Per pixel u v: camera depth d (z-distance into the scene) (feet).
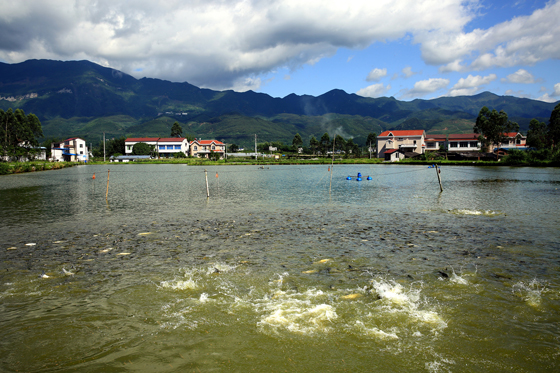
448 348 22.29
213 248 45.88
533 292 30.66
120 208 82.94
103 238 52.29
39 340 23.47
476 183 139.85
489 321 25.63
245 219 67.00
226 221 65.16
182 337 23.77
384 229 57.26
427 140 434.30
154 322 25.82
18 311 27.71
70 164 354.33
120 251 44.86
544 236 51.37
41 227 61.21
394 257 41.29
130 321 26.00
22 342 23.21
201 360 21.20
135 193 115.14
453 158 366.22
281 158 453.58
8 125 356.79
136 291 31.50
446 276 34.60
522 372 19.94
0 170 220.02
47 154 448.24
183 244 48.14
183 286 32.45
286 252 43.68
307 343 23.00
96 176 203.10
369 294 30.42
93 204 90.22
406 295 30.17
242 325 25.31
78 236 53.78
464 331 24.31
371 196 102.58
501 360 21.03
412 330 24.52
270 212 75.15
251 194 109.19
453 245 46.60
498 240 49.11
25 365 20.77
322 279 34.14
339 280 33.83
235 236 52.75
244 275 35.40
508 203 86.02
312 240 49.88
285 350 22.20
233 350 22.22
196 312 27.37
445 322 25.53
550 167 251.60
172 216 71.31
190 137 625.82
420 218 67.05
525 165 265.54
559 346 22.40
